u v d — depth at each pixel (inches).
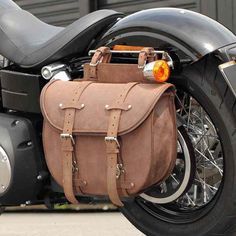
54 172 179.3
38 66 191.8
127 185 167.3
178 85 179.8
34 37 199.5
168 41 175.9
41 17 470.0
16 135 189.6
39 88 189.6
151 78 168.6
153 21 179.2
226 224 175.3
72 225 347.6
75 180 174.2
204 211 180.2
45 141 179.6
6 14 203.0
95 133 168.9
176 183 179.6
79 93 174.7
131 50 181.0
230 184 172.9
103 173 170.4
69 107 173.5
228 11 386.0
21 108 193.8
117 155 167.2
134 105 165.8
